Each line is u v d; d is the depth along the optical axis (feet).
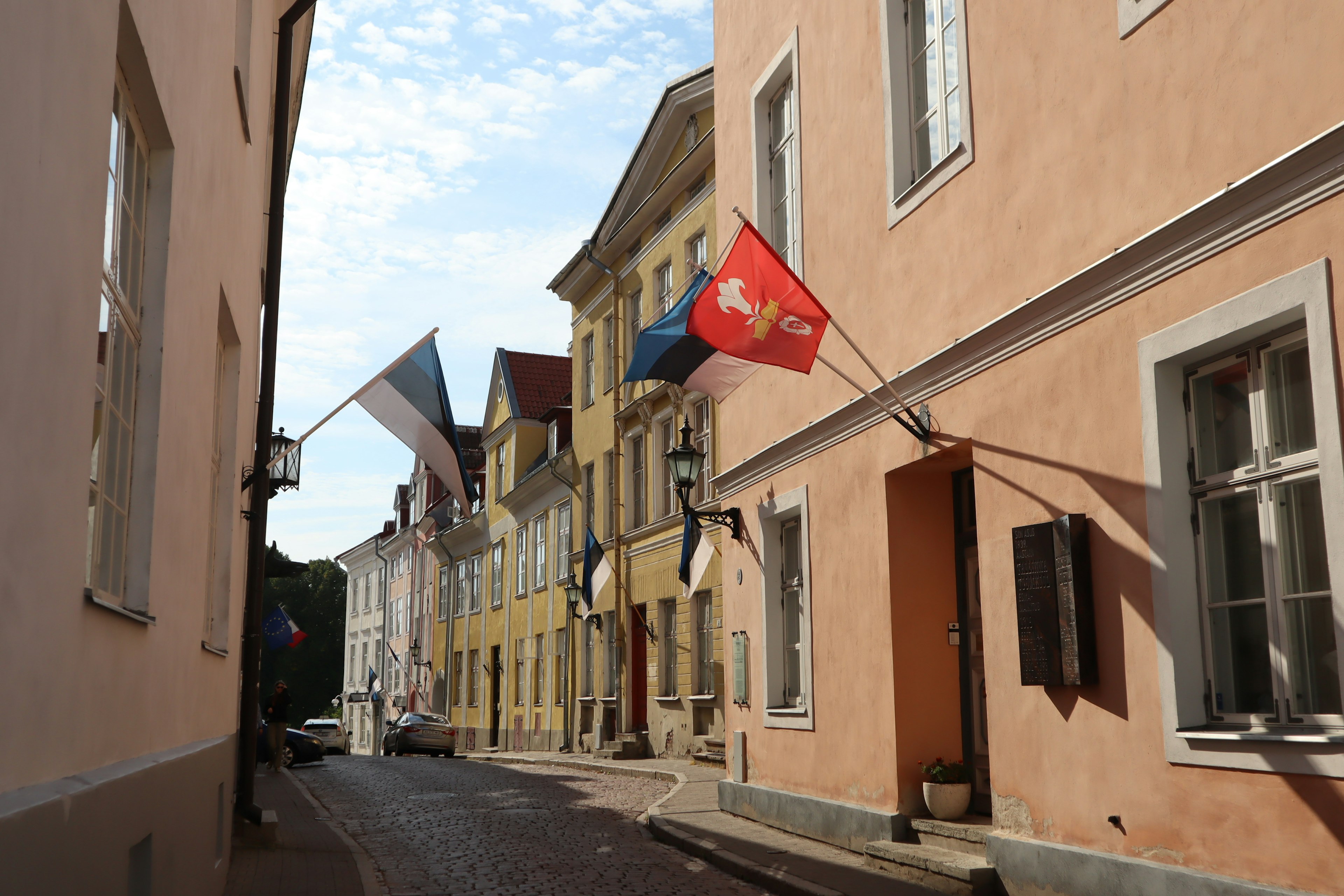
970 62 29.04
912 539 32.89
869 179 34.78
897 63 33.58
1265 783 18.62
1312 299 18.04
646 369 36.83
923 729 32.09
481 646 129.49
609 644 86.89
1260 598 19.81
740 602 44.68
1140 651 21.83
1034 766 25.21
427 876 32.68
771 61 43.29
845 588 35.58
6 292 9.16
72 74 10.97
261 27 34.27
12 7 9.07
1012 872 25.38
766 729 41.60
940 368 29.81
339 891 29.01
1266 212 19.13
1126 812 22.00
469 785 65.92
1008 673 26.43
